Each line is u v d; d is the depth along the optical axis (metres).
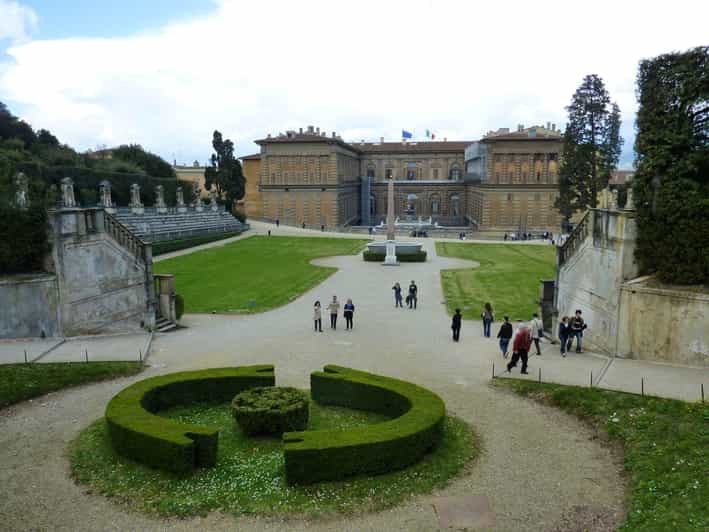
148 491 14.03
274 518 12.99
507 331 26.12
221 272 55.31
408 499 13.81
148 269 32.06
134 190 78.00
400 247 67.19
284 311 37.81
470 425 18.41
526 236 99.69
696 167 22.28
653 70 24.39
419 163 145.62
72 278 28.00
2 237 26.28
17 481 14.70
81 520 12.98
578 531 12.57
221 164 109.31
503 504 13.68
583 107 74.88
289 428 16.91
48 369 22.61
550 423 18.61
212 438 15.02
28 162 73.00
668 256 22.77
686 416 16.83
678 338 22.38
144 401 18.05
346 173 134.88
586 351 26.91
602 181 75.06
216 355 26.72
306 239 90.56
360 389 19.25
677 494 13.18
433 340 29.95
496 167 116.69
